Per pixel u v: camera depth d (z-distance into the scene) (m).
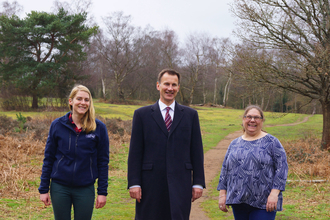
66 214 2.79
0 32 31.50
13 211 4.87
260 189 2.89
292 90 13.91
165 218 2.94
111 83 69.94
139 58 60.06
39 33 31.36
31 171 7.66
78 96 2.85
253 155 2.96
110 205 6.07
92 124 2.88
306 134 22.86
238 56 14.04
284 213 5.22
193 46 55.53
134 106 51.28
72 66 35.12
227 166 3.18
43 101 37.41
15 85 30.77
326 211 5.23
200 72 57.81
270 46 13.62
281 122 35.28
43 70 32.44
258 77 13.64
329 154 11.85
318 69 11.93
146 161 2.98
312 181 7.56
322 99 13.92
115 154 12.41
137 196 2.91
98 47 55.12
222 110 53.34
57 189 2.77
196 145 3.09
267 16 13.26
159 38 58.91
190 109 3.15
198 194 2.99
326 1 13.19
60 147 2.81
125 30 56.12
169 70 3.09
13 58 33.12
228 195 3.03
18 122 15.16
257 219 2.86
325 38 13.08
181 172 2.95
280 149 2.94
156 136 2.99
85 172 2.82
